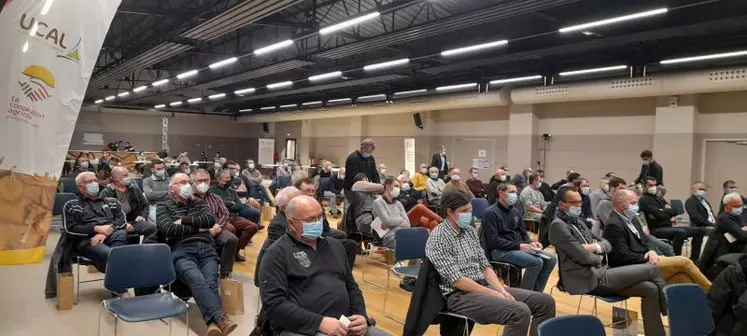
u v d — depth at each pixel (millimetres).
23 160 2717
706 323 2936
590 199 7570
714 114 9938
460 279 3129
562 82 11164
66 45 2789
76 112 2838
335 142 20438
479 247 3459
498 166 14156
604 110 11750
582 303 5031
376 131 18484
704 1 6043
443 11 8930
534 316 3279
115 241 4758
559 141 12641
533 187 8633
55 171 2805
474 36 10102
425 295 3217
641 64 9570
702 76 8852
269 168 20109
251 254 6820
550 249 7043
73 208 4566
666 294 2848
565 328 2230
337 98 18031
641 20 7805
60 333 3771
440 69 11586
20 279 5195
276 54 13500
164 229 4094
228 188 6309
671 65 9398
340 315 2680
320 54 10273
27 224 2744
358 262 6535
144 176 8531
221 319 3588
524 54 9430
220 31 8242
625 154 11352
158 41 9695
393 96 15406
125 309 3113
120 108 23188
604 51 10062
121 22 12852
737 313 3156
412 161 12953
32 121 2721
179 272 3887
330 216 10898
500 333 4070
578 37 8594
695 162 10125
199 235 4238
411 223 6344
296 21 9312
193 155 25062
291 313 2504
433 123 16109
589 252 3820
